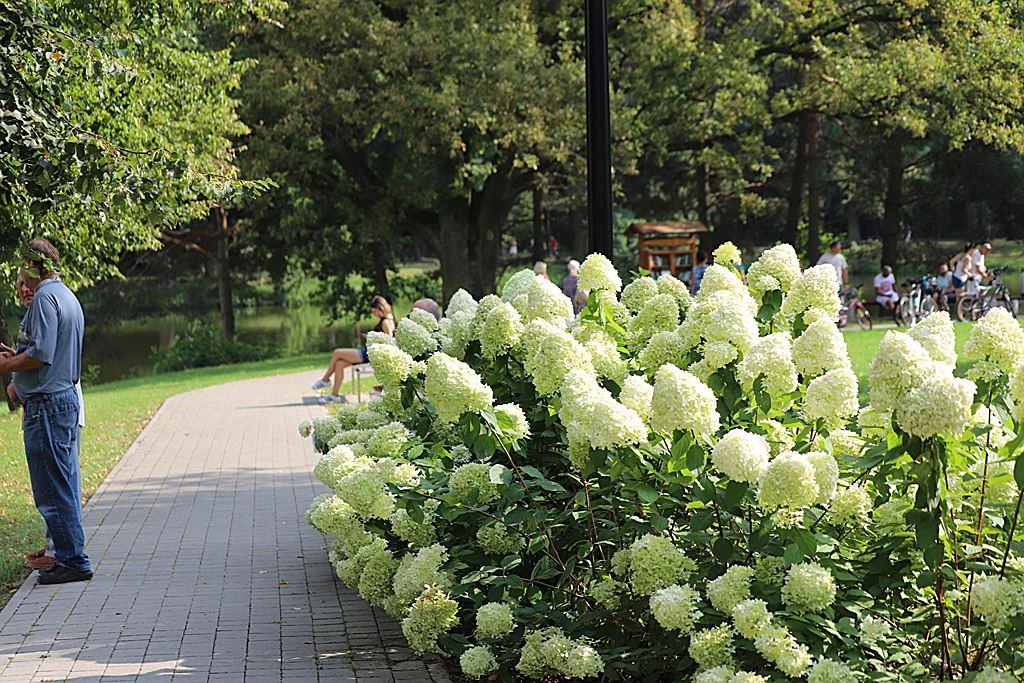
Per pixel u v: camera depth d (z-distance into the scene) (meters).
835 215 62.44
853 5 36.22
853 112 36.41
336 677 5.80
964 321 30.06
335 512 6.23
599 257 6.32
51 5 9.91
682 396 4.38
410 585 5.65
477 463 5.48
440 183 37.22
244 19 30.00
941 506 4.09
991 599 3.83
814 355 4.75
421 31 31.89
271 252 48.91
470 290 38.56
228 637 6.54
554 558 5.47
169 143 17.61
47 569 7.91
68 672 5.97
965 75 34.31
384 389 6.40
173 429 17.19
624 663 4.97
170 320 52.22
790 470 4.07
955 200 49.81
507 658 5.39
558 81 32.06
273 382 26.03
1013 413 4.20
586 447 4.88
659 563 4.54
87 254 16.44
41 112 7.20
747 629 4.08
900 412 3.95
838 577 4.35
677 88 35.47
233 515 10.26
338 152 37.25
